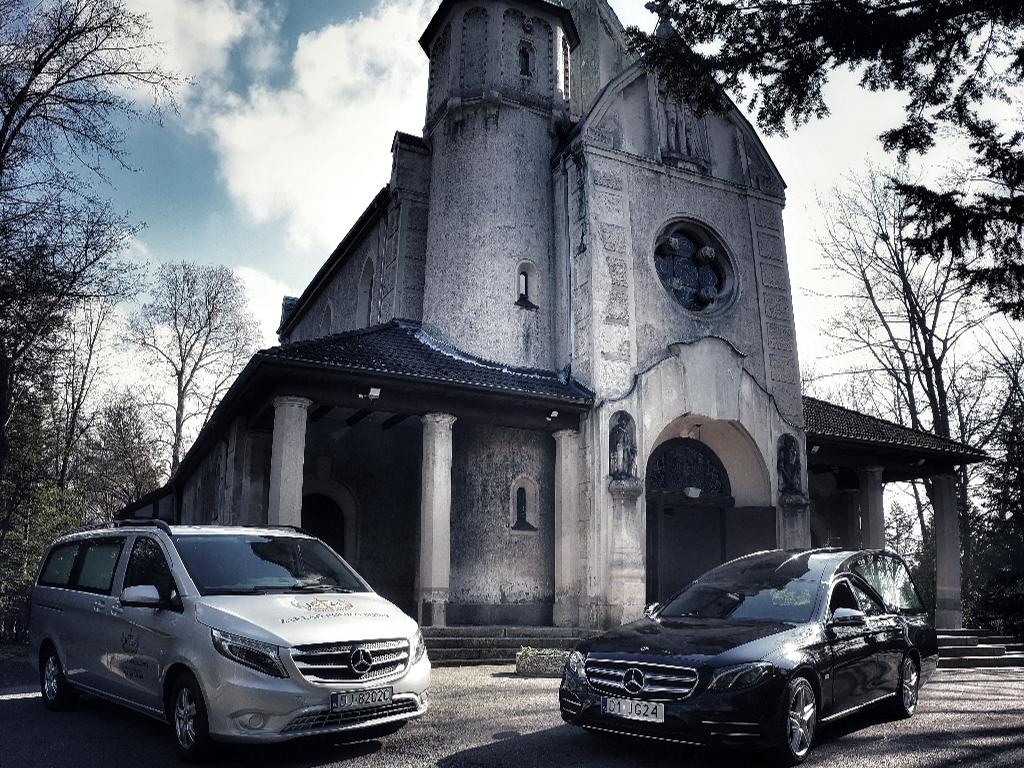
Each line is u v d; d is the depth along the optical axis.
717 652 6.43
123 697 7.39
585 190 17.88
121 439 39.19
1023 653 17.66
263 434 16.44
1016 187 10.50
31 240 17.75
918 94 10.48
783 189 20.70
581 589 16.19
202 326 40.53
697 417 17.55
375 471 17.31
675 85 11.84
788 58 10.52
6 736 7.31
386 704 6.53
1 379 19.48
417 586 17.14
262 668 6.14
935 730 7.95
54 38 17.92
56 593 8.89
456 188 19.23
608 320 17.19
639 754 6.70
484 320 18.06
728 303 19.14
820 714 6.84
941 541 21.33
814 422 20.33
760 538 17.72
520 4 20.55
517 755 6.63
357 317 23.00
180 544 7.50
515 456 17.23
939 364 29.14
